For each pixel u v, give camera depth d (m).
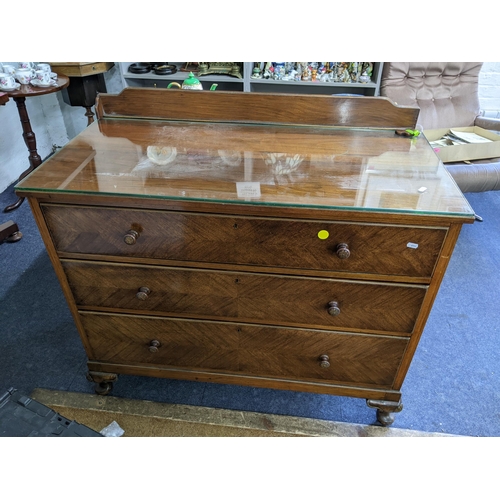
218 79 2.66
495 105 2.98
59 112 3.13
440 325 1.78
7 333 1.71
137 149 1.21
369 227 0.96
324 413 1.44
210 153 1.19
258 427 1.38
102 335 1.29
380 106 1.32
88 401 1.45
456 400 1.48
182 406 1.45
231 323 1.19
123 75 2.68
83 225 1.05
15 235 2.24
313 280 1.07
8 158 2.74
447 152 2.16
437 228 0.94
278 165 1.12
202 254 1.06
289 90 2.88
